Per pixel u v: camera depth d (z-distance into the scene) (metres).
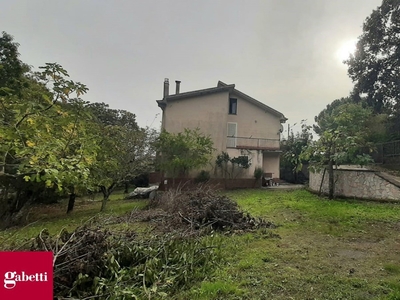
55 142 3.62
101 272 2.97
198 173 17.08
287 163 22.66
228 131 19.77
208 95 18.91
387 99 17.53
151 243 3.75
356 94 18.77
